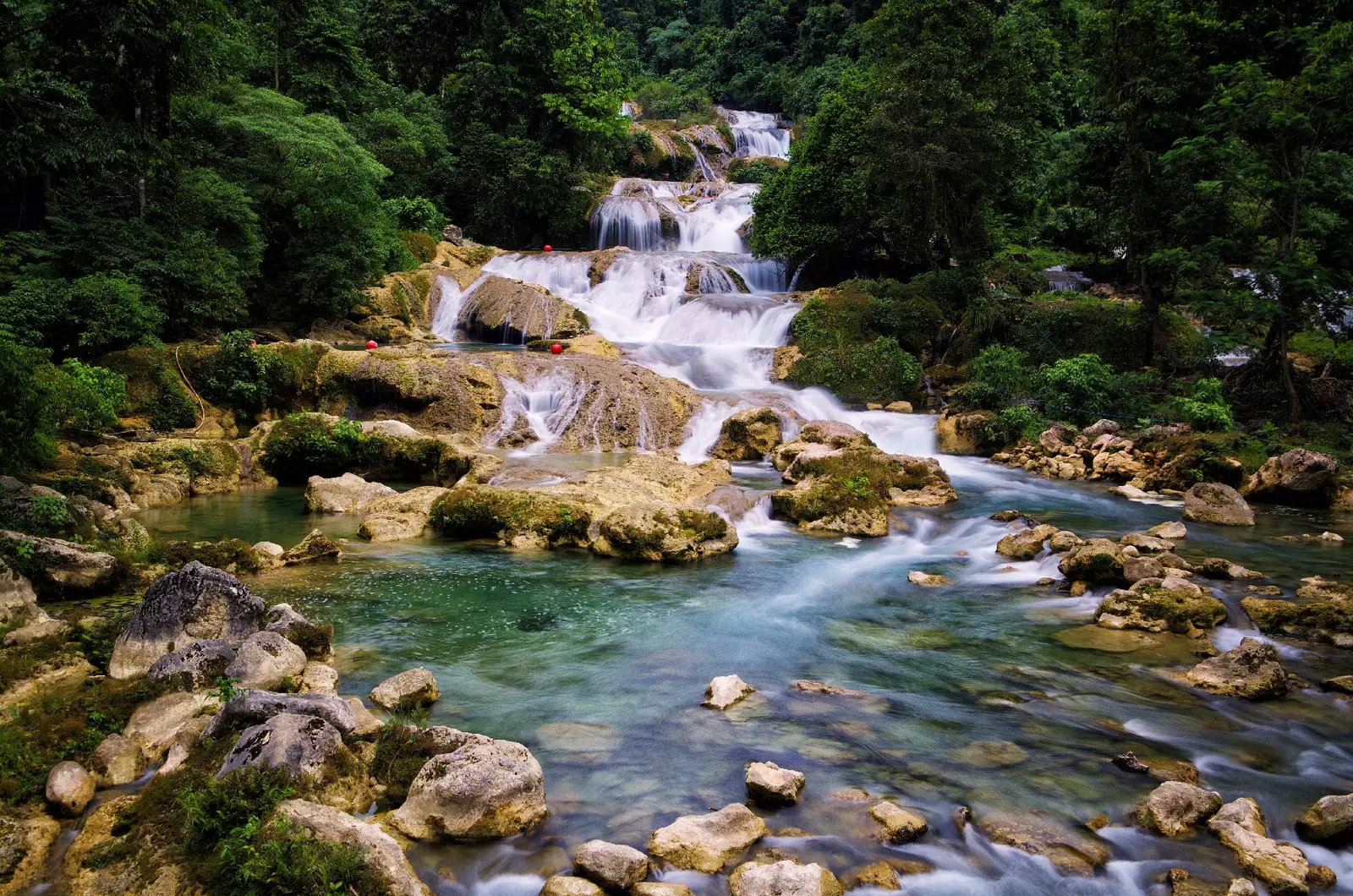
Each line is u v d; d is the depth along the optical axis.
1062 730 6.69
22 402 11.83
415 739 5.89
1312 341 25.19
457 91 42.16
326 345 21.17
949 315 26.86
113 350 18.98
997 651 8.48
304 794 5.07
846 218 30.77
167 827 4.84
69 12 17.08
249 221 23.59
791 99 57.62
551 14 41.97
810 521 13.94
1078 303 26.28
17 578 8.12
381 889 4.38
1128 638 8.85
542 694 7.20
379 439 16.53
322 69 35.34
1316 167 19.50
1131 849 5.11
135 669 6.87
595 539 12.09
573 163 42.53
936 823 5.33
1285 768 6.17
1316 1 22.30
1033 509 15.10
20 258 19.64
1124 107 23.12
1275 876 4.75
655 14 77.62
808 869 4.56
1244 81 20.16
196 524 12.88
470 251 33.09
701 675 7.75
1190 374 22.98
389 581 10.33
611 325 27.58
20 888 4.55
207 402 19.02
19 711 6.08
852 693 7.36
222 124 24.34
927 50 26.61
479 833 5.13
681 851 4.89
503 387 20.02
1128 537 11.98
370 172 25.89
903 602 10.12
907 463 16.20
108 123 18.55
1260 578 10.71
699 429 19.69
